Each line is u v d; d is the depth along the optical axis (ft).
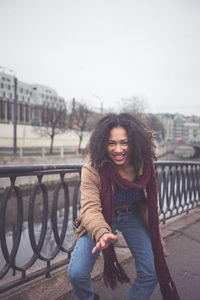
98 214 4.36
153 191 4.91
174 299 4.65
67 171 7.57
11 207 45.42
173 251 9.01
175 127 407.23
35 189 6.57
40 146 135.44
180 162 13.29
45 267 7.14
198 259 8.44
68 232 30.96
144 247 4.90
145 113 151.12
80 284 4.51
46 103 120.57
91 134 4.76
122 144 4.64
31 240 6.56
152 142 4.89
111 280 4.93
